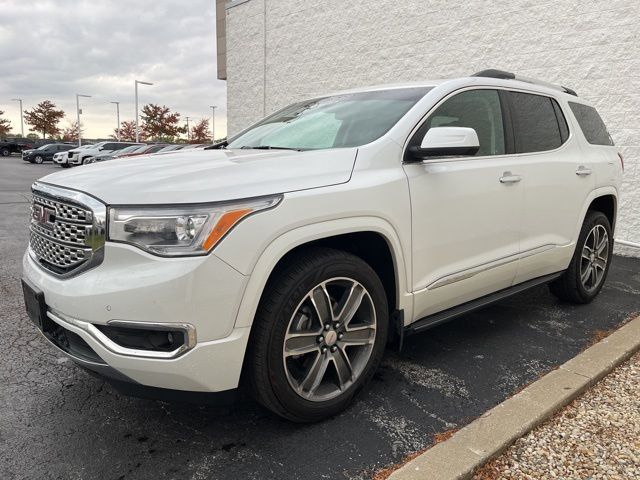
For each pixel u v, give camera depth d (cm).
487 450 236
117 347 220
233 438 254
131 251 217
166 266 213
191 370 219
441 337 385
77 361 236
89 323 222
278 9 1214
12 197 1427
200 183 229
